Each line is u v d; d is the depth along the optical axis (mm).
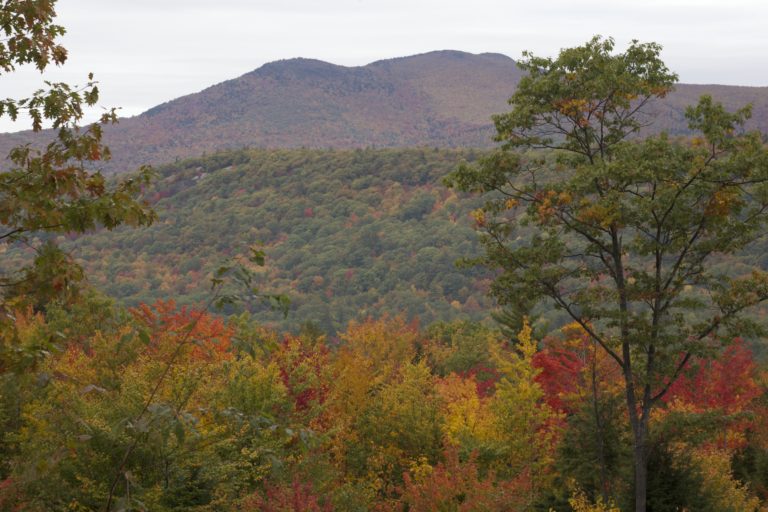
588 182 24172
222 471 17359
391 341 62781
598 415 27828
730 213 25172
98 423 15781
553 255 26359
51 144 7988
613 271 26219
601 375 30578
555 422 32719
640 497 24406
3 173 7625
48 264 7484
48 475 13719
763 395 41625
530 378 32531
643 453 24656
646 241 25516
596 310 25703
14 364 7039
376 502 25781
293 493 17594
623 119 26797
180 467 16891
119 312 7672
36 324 21844
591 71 25656
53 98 7797
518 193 26922
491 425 31906
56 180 7512
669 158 24141
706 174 23688
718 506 26062
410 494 22656
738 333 24453
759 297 24078
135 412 17547
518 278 26047
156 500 15703
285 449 22203
